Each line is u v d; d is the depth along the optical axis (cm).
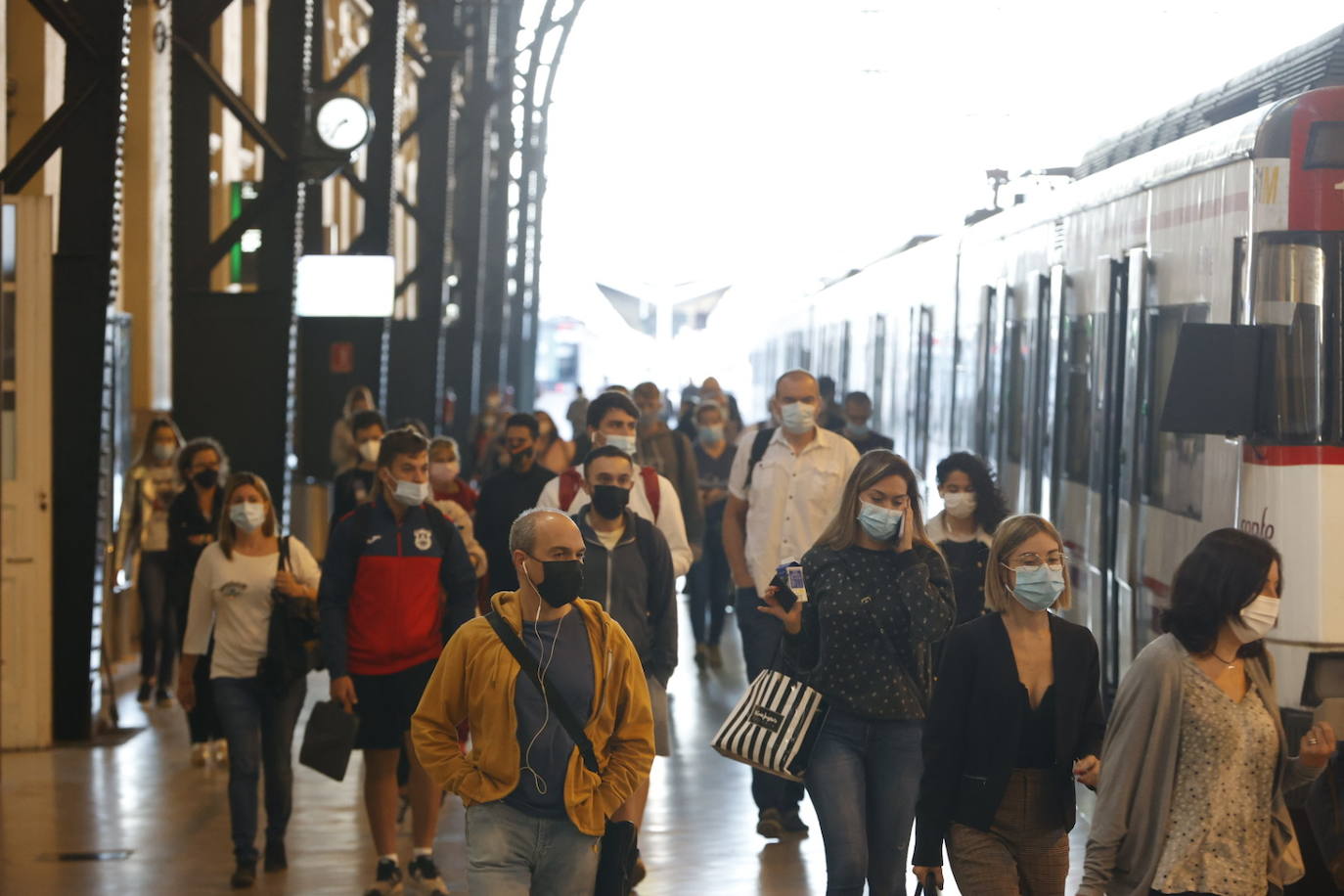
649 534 1018
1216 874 666
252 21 3316
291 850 1184
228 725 1098
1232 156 1041
